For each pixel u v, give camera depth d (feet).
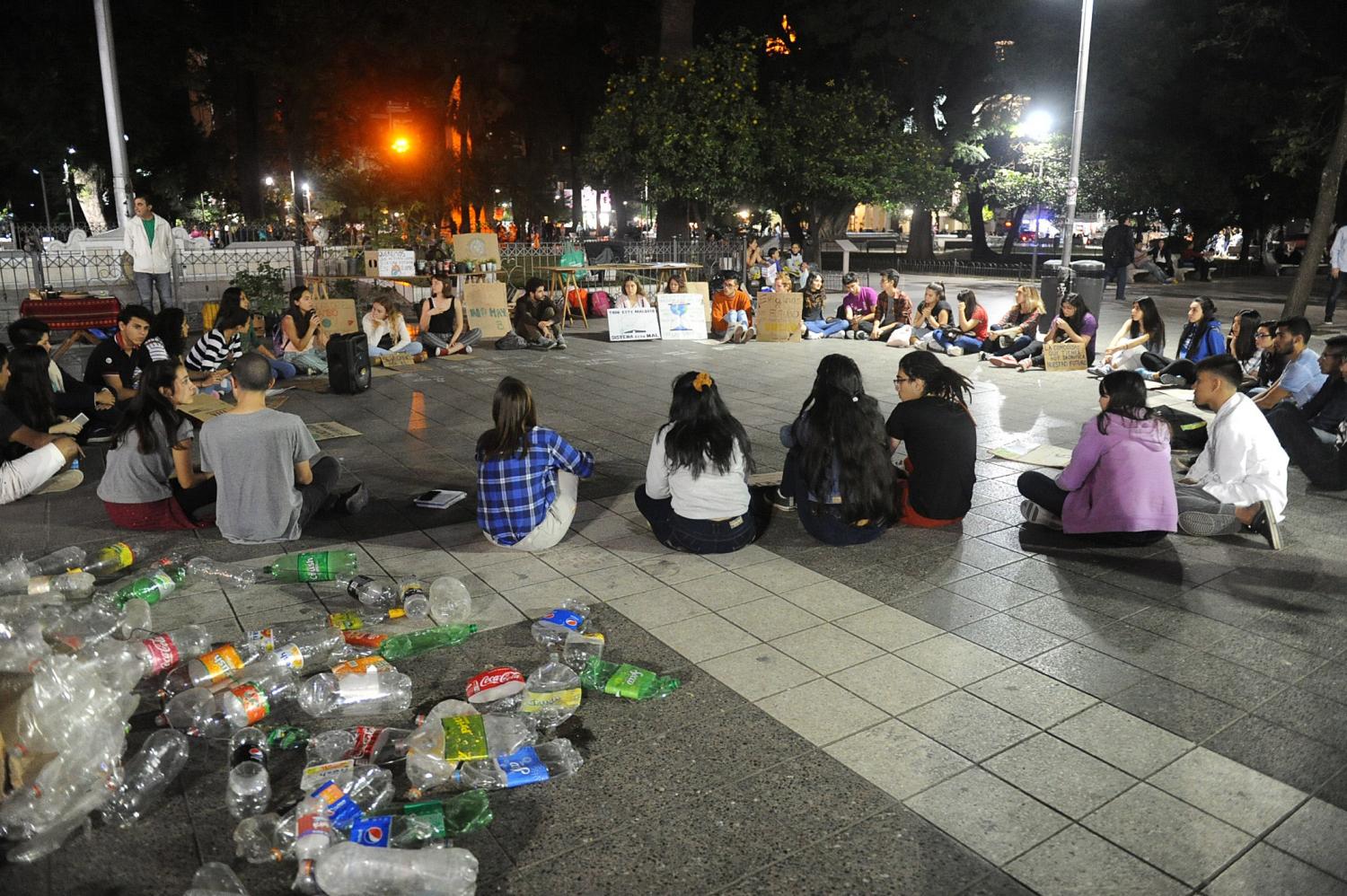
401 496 22.81
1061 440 28.43
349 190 111.55
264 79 95.96
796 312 50.47
